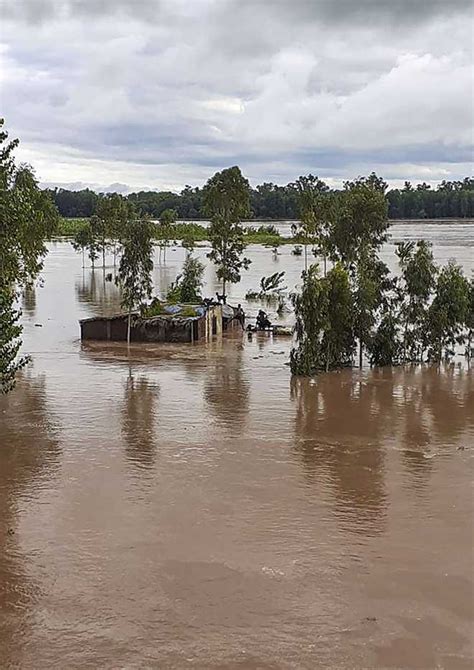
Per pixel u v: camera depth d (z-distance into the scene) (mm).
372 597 15469
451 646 13844
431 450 24891
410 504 20266
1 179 27797
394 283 42531
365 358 40969
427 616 14789
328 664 13297
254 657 13492
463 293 39844
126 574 16406
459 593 15625
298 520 19188
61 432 26734
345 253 52312
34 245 45281
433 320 39688
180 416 28875
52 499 20594
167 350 43375
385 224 53312
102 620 14688
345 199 57375
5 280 27906
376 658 13469
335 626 14438
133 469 22922
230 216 69375
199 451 24641
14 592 15734
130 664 13312
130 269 44938
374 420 28500
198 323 46594
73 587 15906
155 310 48125
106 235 104812
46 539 18141
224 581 16078
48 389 33312
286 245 154750
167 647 13805
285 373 36969
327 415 29172
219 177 69500
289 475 22469
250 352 42844
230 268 68812
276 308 62781
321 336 38062
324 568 16641
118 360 40312
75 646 13867
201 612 14922
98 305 64125
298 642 13938
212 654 13578
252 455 24281
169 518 19312
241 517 19375
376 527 18781
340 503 20312
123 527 18781
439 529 18672
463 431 27062
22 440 25812
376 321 42531
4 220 26984
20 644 13953
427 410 30000
